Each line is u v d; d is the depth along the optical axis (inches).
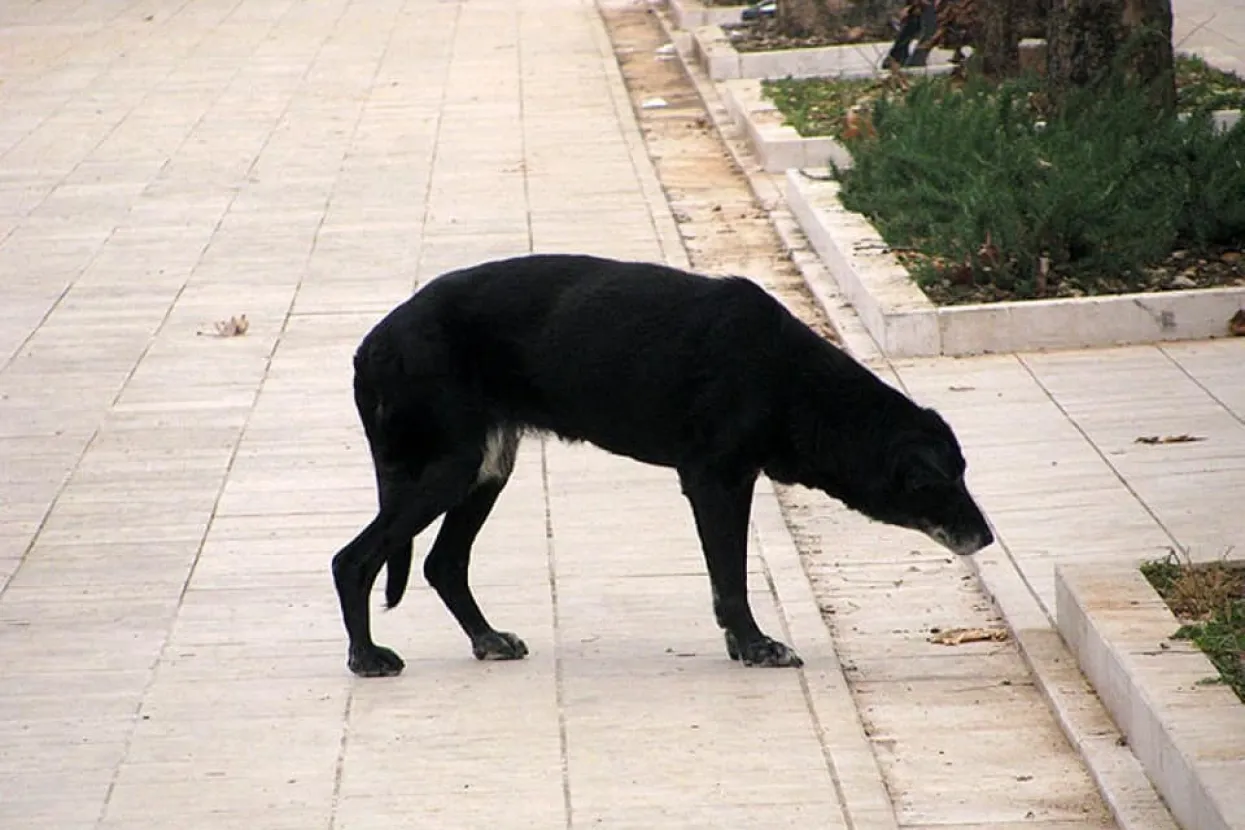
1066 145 839.7
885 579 517.0
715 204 972.6
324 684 454.0
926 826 379.9
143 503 587.5
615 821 379.9
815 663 458.6
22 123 1243.8
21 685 457.4
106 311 805.9
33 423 666.2
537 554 538.0
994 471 578.6
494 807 387.5
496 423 459.5
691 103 1254.3
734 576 454.9
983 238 743.1
